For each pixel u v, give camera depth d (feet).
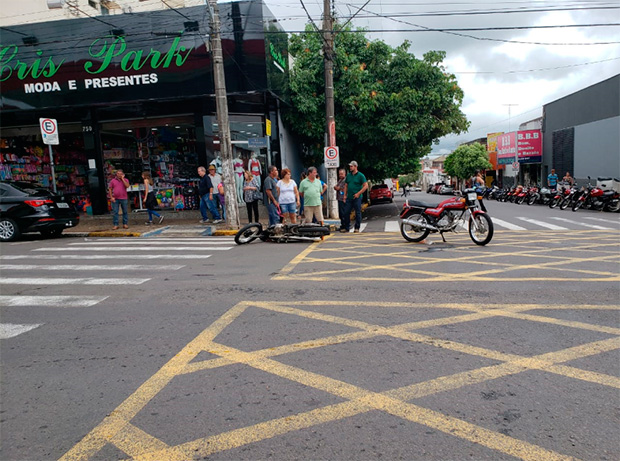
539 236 35.76
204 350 13.35
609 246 29.94
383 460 8.12
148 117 54.08
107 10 91.15
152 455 8.53
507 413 9.53
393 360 12.26
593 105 87.10
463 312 16.12
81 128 58.39
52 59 50.16
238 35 47.65
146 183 48.06
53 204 39.14
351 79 57.62
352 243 33.60
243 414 9.82
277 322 15.57
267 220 52.95
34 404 10.64
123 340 14.43
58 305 18.54
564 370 11.39
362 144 64.49
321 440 8.79
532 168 122.52
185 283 21.52
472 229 31.63
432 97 58.49
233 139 54.54
